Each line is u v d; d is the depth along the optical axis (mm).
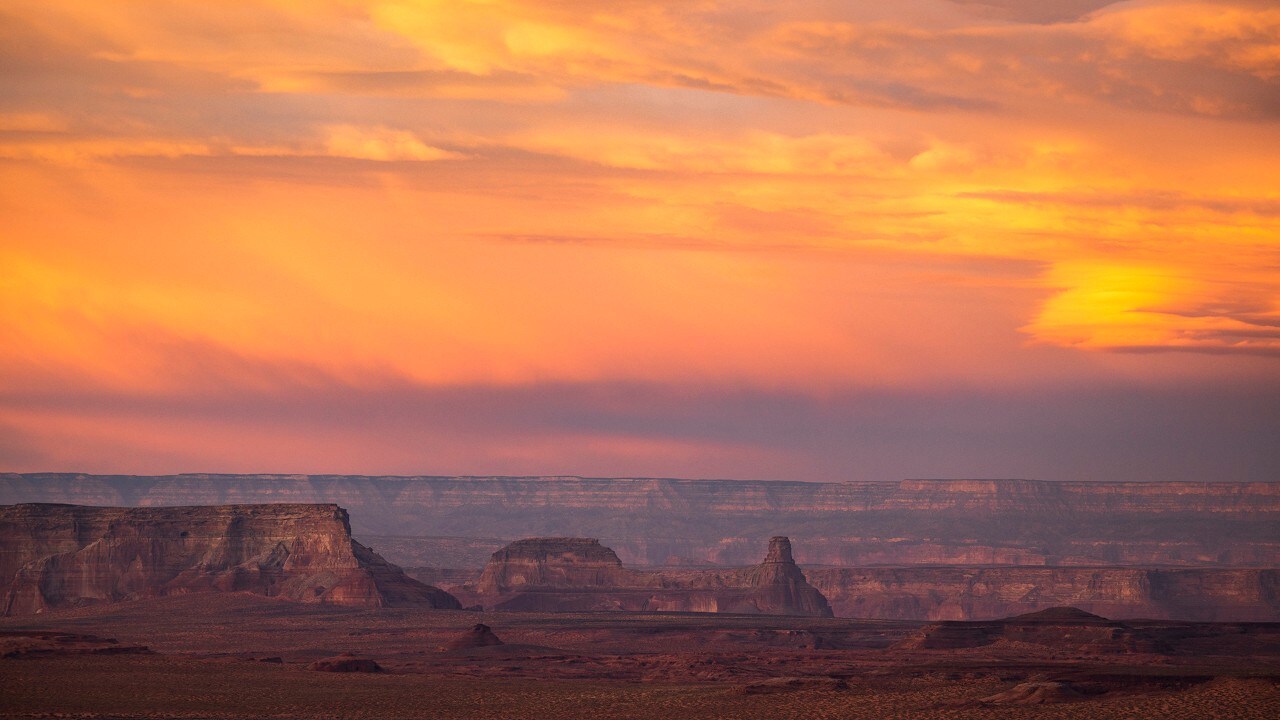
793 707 170625
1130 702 161000
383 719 163875
